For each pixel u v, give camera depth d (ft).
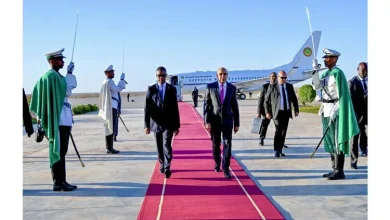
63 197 14.97
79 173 19.33
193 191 15.37
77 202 14.28
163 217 12.26
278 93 23.09
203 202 13.84
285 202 13.96
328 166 20.42
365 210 12.95
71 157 24.18
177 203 13.75
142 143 30.68
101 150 27.09
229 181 16.99
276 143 23.35
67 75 16.34
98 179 17.94
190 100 138.72
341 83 17.02
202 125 43.27
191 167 20.06
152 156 24.45
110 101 25.20
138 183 17.07
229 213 12.56
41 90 15.28
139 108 93.86
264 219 11.96
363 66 21.75
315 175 18.31
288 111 23.15
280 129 23.17
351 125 16.88
